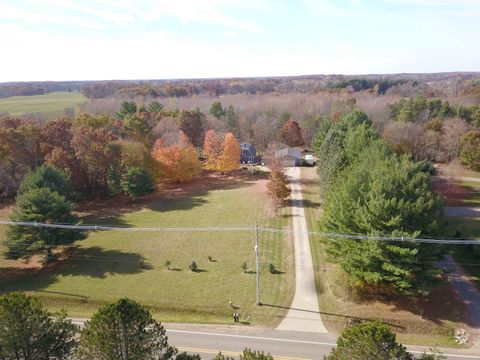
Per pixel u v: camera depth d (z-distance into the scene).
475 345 27.31
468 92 137.25
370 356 14.34
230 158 75.44
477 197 57.84
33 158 64.12
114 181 60.62
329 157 53.28
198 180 75.94
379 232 29.03
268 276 38.19
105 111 129.00
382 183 30.89
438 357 17.03
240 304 33.44
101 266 41.19
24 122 73.75
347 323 30.11
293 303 33.34
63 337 17.33
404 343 27.62
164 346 16.73
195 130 89.00
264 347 27.70
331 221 34.19
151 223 53.41
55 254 44.31
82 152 60.47
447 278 35.81
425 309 31.06
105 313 15.74
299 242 45.94
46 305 34.47
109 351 15.28
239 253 43.59
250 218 54.47
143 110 105.81
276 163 63.22
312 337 28.78
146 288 36.47
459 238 42.78
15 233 39.34
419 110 96.62
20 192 50.41
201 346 27.95
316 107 120.69
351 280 32.88
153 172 68.06
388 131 77.44
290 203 60.16
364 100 127.00
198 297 34.72
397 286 28.94
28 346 16.27
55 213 40.09
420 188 30.83
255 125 98.19
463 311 30.95
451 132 75.56
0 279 39.00
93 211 58.62
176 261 42.00
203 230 50.50
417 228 29.61
